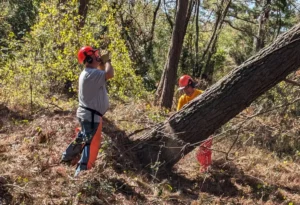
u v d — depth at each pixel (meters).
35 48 8.99
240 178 6.34
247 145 8.04
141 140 6.21
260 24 20.94
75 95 9.30
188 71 19.92
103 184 4.95
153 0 20.58
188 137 6.01
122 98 9.63
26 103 8.02
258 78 5.73
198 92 6.79
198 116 5.96
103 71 5.36
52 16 9.09
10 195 4.54
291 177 6.89
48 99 8.83
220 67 21.52
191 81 6.77
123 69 9.57
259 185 5.98
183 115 6.04
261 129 8.21
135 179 5.48
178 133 5.95
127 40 18.17
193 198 5.59
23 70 8.70
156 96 12.25
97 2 11.13
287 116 8.59
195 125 5.97
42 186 4.85
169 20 19.84
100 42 9.55
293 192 6.30
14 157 5.57
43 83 8.81
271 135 8.27
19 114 7.37
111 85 9.67
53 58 9.02
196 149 6.89
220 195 5.83
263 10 19.47
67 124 6.48
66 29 9.02
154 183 5.60
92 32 9.41
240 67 5.88
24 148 5.88
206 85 17.91
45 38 8.99
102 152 5.82
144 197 5.19
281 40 5.71
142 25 20.39
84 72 5.36
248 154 7.63
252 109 8.81
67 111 7.42
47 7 9.15
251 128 8.16
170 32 20.23
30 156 5.62
